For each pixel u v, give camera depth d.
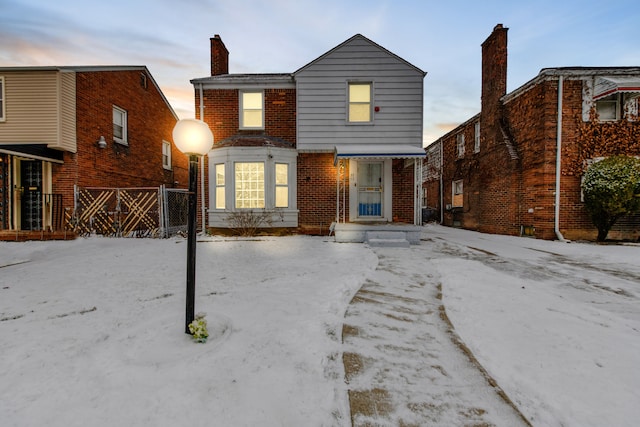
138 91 14.51
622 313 3.86
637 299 4.40
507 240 10.88
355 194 11.16
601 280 5.39
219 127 11.70
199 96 11.72
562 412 1.96
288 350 2.67
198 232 11.57
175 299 4.06
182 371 2.33
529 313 3.65
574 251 8.42
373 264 6.26
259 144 10.73
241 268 5.80
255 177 10.82
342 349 2.84
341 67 11.02
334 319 3.43
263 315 3.42
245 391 2.12
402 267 6.21
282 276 5.19
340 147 10.38
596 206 10.02
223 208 11.02
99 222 10.99
